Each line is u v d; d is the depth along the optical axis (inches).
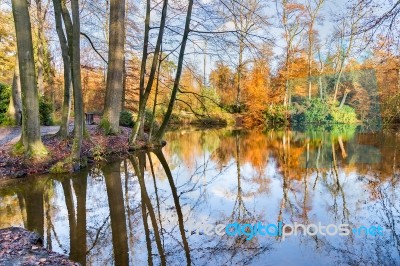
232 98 1029.8
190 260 138.6
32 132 283.4
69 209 202.5
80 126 291.6
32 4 545.3
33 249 130.2
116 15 427.5
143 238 162.4
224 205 214.8
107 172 307.3
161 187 264.8
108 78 437.1
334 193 222.7
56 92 959.6
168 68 573.9
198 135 687.1
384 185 234.1
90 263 134.3
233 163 374.0
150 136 459.2
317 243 150.3
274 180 272.4
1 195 226.2
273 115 700.7
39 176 267.7
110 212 200.7
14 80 510.9
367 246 144.4
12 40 822.5
